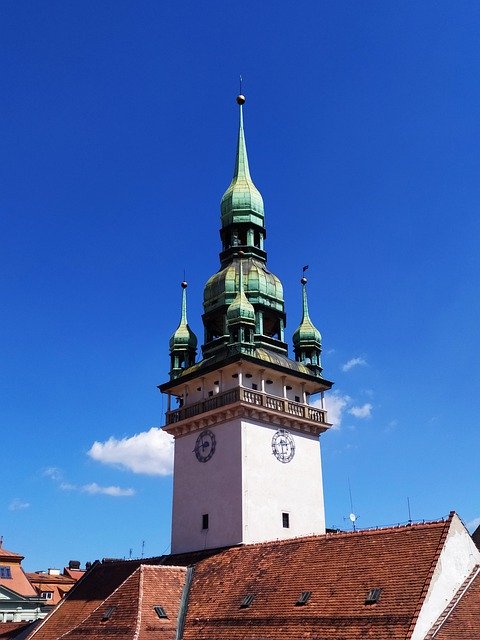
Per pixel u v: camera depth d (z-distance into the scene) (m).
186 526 57.56
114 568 59.06
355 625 35.12
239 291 61.06
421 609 33.75
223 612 43.16
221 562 50.16
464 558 37.59
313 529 57.84
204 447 58.25
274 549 47.53
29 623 59.47
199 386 62.00
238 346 58.41
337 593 38.34
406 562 37.34
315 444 61.03
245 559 48.47
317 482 59.72
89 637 44.47
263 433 56.88
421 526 39.53
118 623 44.34
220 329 64.56
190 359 66.31
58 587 99.56
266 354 60.16
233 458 55.31
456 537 37.78
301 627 37.38
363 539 42.00
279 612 39.75
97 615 46.59
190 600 46.91
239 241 67.19
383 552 39.56
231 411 56.38
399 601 34.94
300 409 60.09
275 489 56.12
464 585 36.56
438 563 35.94
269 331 65.00
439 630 33.34
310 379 61.62
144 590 46.81
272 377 60.31
